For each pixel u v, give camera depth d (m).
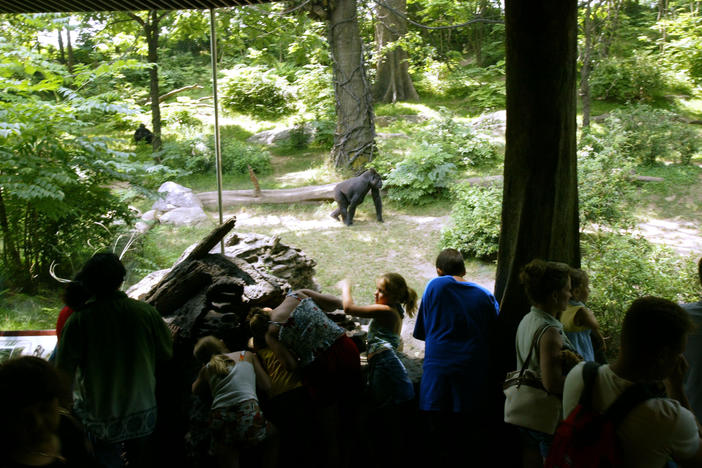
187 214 12.31
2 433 1.72
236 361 3.30
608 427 2.03
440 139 15.28
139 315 3.04
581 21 14.80
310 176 15.66
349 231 11.55
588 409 2.12
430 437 3.84
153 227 10.83
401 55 21.98
